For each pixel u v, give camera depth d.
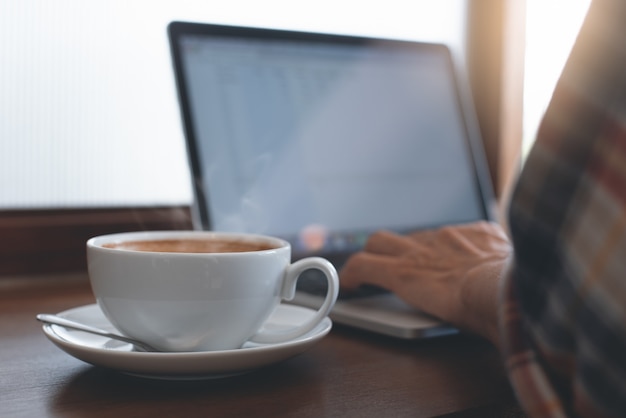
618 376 0.29
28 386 0.42
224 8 0.99
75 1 0.88
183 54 0.76
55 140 0.88
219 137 0.77
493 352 0.54
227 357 0.40
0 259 0.83
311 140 0.83
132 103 0.93
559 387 0.32
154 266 0.41
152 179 0.95
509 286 0.34
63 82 0.88
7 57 0.84
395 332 0.55
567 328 0.30
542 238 0.31
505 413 0.43
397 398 0.42
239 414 0.38
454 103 0.97
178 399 0.40
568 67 0.31
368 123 0.88
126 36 0.92
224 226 0.75
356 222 0.84
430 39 1.21
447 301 0.53
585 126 0.30
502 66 1.27
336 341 0.56
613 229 0.29
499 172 1.28
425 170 0.92
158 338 0.43
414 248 0.61
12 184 0.85
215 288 0.41
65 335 0.45
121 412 0.38
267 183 0.79
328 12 1.09
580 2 1.19
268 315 0.46
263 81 0.81
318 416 0.38
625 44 0.29
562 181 0.31
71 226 0.88
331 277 0.45
